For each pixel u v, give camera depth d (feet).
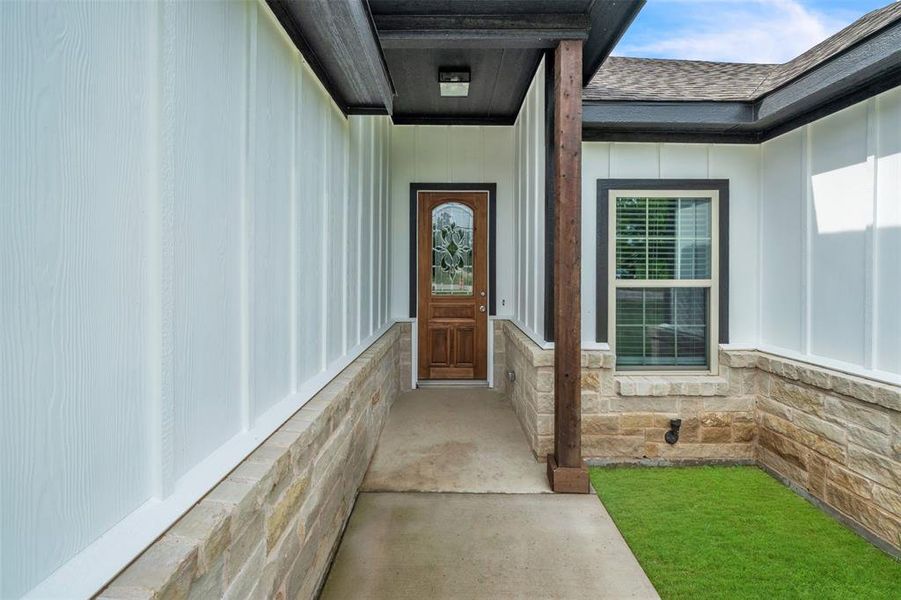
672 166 11.60
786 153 10.68
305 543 5.70
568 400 9.31
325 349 7.81
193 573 3.18
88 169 2.80
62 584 2.56
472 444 11.78
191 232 3.88
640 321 11.71
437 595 6.39
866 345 8.61
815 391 9.29
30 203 2.43
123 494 3.09
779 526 8.27
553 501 9.00
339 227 8.78
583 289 11.57
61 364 2.62
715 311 11.53
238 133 4.74
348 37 6.46
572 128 9.11
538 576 6.80
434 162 17.24
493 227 17.25
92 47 2.82
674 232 11.65
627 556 7.30
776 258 11.01
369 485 9.55
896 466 7.61
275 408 5.67
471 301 17.65
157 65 3.42
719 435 11.09
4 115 2.29
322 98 7.57
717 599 6.37
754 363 10.98
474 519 8.32
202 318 4.07
